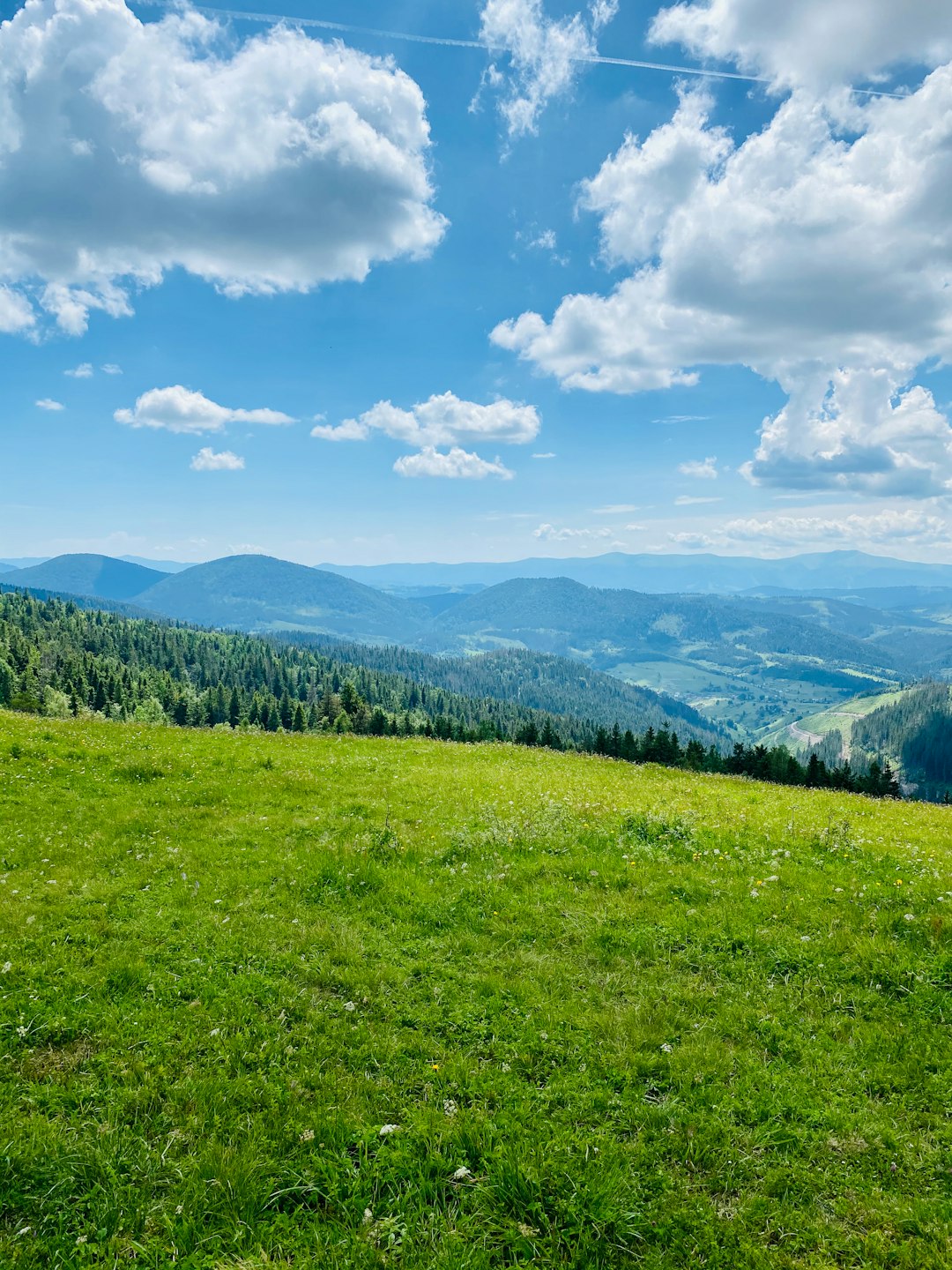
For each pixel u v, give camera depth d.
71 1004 8.51
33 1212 5.66
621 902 11.70
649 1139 6.57
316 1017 8.43
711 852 13.99
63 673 157.62
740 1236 5.52
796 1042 7.97
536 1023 8.34
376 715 142.00
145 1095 6.98
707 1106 6.99
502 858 13.84
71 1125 6.57
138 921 10.92
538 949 10.25
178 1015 8.42
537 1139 6.46
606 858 13.68
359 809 18.20
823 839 14.91
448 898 11.98
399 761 26.77
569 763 30.23
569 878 12.84
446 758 28.44
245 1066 7.55
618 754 111.12
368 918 11.33
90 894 11.88
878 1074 7.38
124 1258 5.29
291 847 14.91
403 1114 6.80
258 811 17.70
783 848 14.39
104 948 10.00
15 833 15.10
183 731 30.02
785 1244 5.46
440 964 9.80
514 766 27.48
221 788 19.53
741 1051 7.85
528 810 17.80
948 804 26.27
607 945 10.29
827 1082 7.30
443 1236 5.48
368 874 12.91
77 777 19.92
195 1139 6.44
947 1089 7.13
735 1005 8.76
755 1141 6.50
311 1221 5.68
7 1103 6.82
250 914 11.30
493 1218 5.65
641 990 9.10
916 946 9.82
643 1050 7.88
